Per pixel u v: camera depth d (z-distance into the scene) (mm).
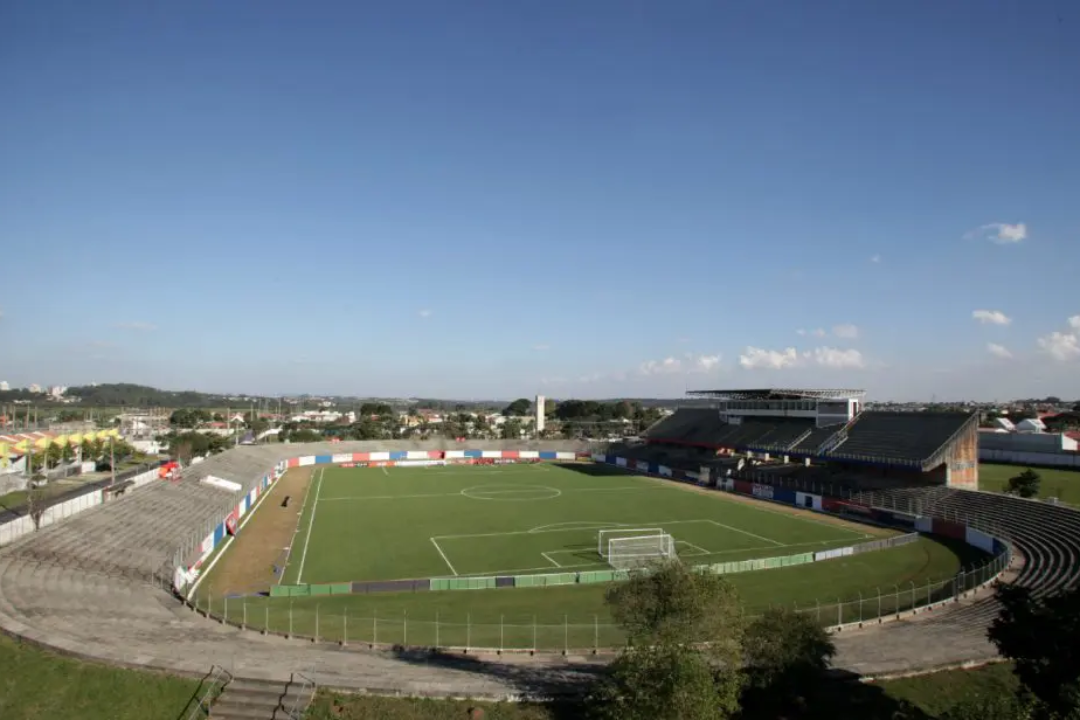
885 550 75000
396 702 31781
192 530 73750
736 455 143625
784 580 63000
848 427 119938
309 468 159250
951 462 97625
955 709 27297
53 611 40875
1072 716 24078
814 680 33344
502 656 41125
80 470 125062
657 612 31203
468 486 129375
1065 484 116062
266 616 45906
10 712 29234
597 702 31000
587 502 110125
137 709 30484
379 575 65062
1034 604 32188
